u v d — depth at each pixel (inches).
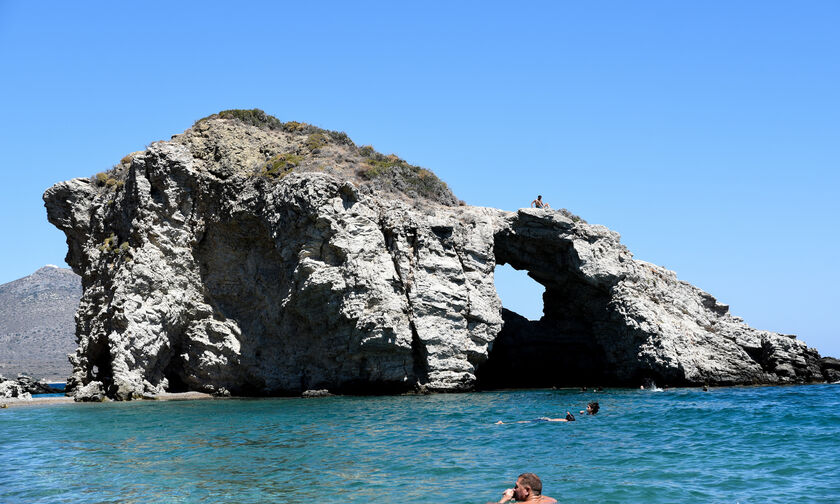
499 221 2583.7
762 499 697.0
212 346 2372.0
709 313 2746.1
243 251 2423.7
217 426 1365.7
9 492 804.6
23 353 5748.0
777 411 1441.9
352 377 2239.2
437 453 981.8
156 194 2402.8
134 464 957.8
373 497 729.6
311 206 2185.0
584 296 2679.6
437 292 2251.5
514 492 671.1
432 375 2213.3
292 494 755.4
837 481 772.6
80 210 2620.6
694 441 1055.0
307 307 2237.9
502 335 2910.9
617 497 707.4
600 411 1518.2
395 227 2292.1
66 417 1614.2
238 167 2459.4
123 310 2219.5
